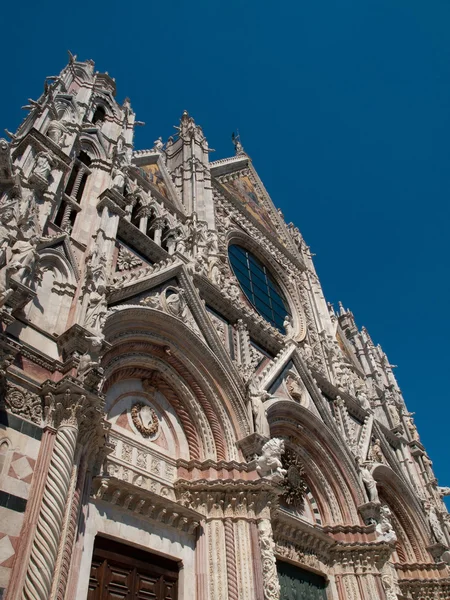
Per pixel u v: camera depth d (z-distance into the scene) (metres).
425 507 27.72
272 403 19.03
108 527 12.16
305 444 21.34
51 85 19.83
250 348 21.84
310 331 30.00
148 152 25.14
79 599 10.56
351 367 31.73
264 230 33.03
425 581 24.30
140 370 16.05
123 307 14.65
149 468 14.63
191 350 16.88
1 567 8.52
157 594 12.68
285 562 17.44
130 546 12.60
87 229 16.27
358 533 20.12
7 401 10.28
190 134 30.97
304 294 32.81
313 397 22.61
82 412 11.02
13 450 9.83
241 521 14.65
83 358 11.58
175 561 13.60
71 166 16.92
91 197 17.58
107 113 22.83
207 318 18.02
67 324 12.91
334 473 21.39
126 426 14.87
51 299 13.16
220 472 15.52
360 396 28.42
